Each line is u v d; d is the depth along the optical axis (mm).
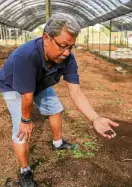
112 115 5422
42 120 4969
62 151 3844
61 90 7637
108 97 6898
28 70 2389
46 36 2189
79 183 3219
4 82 2857
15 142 2961
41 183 3207
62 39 2088
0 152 3871
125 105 6156
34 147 3986
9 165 3566
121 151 3918
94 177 3322
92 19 23641
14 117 2936
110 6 15852
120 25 25453
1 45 26328
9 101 2924
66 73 2836
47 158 3711
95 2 17047
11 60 2662
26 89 2428
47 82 2789
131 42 31938
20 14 22688
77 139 4258
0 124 4840
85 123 4875
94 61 15789
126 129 4676
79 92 2846
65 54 2186
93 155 3783
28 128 2635
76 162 3611
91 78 9812
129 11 14172
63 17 2053
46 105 3535
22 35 32812
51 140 4223
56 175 3354
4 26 22766
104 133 2256
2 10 18344
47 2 6137
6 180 3254
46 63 2473
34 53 2371
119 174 3391
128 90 7953
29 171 3096
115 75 10648
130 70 11867
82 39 39906
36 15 25703
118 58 16734
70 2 19031
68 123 4863
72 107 5855
